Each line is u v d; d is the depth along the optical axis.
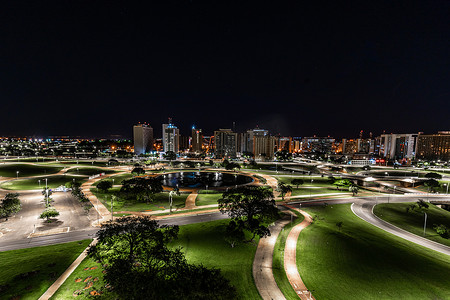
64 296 37.31
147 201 99.12
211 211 88.25
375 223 83.69
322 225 74.44
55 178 143.62
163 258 37.06
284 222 77.31
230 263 49.91
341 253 55.09
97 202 96.12
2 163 185.75
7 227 68.25
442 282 45.28
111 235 37.66
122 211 86.00
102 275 43.06
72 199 99.38
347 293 41.38
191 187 140.38
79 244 57.03
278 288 42.19
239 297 39.03
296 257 53.56
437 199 120.00
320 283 44.28
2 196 101.75
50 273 43.34
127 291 33.00
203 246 57.16
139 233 39.00
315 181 162.50
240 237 56.69
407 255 55.78
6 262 47.81
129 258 37.16
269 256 53.69
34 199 97.75
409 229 79.19
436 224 81.31
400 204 108.12
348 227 74.56
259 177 174.25
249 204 61.41
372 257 53.53
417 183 162.12
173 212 86.62
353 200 112.81
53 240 60.12
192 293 31.73
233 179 172.00
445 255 60.41
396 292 41.88
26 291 38.03
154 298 32.84
